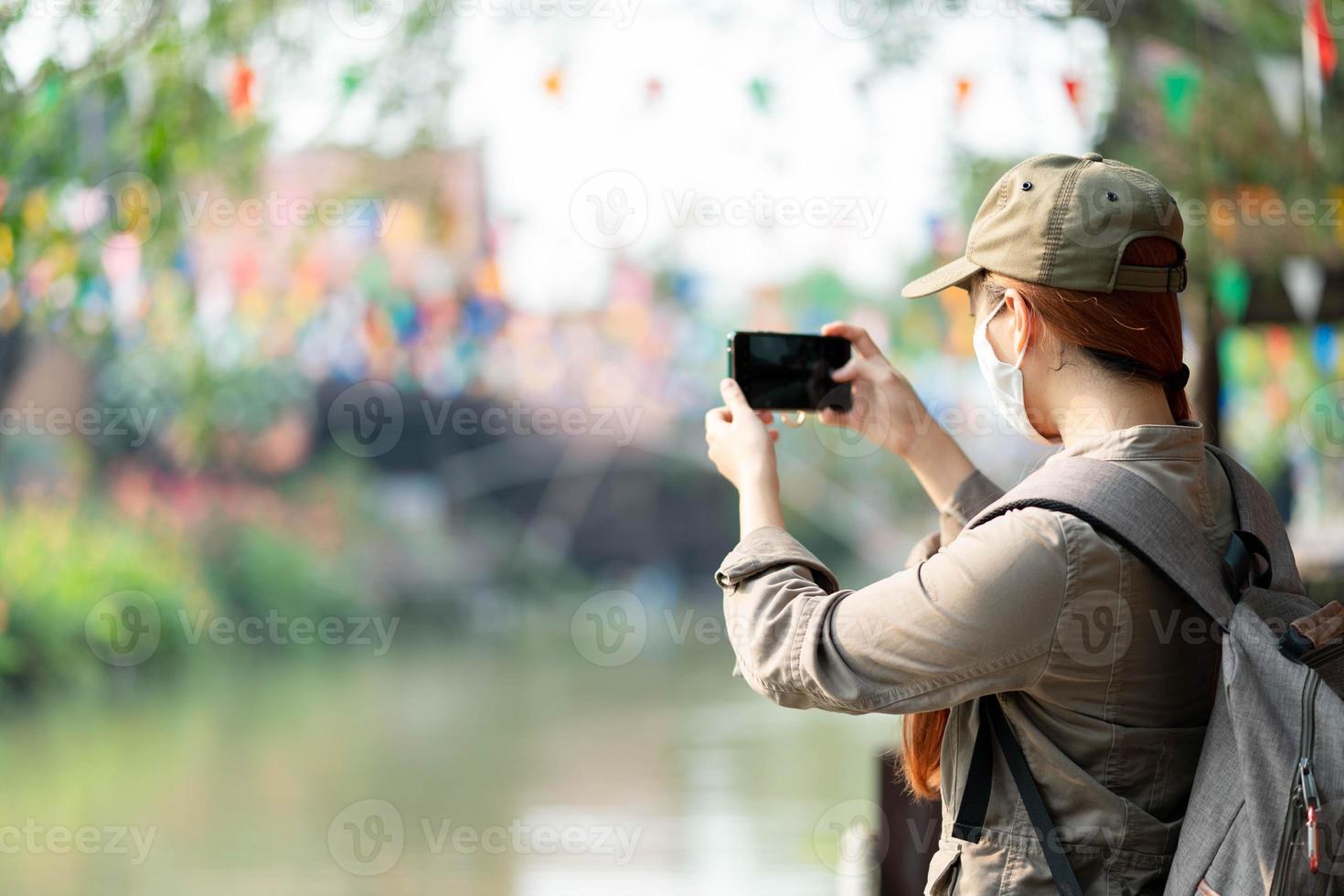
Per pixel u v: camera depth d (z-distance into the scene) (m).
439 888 15.17
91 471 48.03
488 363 54.81
